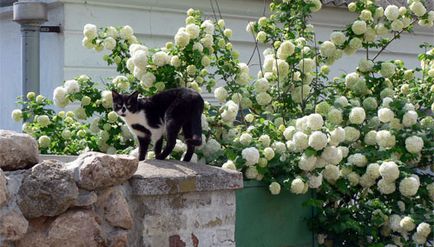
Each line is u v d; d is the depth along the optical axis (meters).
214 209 3.73
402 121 4.88
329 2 7.05
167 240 3.57
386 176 4.64
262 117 5.07
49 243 3.19
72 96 4.77
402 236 4.88
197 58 4.68
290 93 5.12
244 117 5.10
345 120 4.92
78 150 4.82
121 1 6.23
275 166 4.62
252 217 4.52
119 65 4.91
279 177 4.63
